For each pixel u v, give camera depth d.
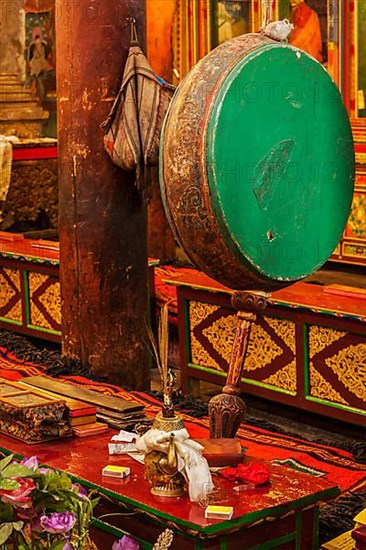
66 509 2.66
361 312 5.48
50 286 7.17
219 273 3.24
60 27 5.51
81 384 5.24
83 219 5.57
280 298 5.84
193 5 10.41
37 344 7.67
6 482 2.58
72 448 3.61
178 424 3.07
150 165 5.40
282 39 3.25
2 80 11.43
